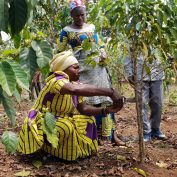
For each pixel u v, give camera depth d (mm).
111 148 4383
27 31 1775
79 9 4250
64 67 3707
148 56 3480
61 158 3887
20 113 6797
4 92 1622
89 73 4297
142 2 3262
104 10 3396
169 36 3357
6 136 1842
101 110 3779
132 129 5594
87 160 3955
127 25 3281
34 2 1361
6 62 1506
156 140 4809
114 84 4113
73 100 3822
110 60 3627
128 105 7688
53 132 2848
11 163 3873
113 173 3533
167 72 4129
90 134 3982
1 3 1276
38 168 3738
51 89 3570
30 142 3783
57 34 6359
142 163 3721
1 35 1498
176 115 6773
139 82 3824
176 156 4082
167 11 3262
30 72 1708
